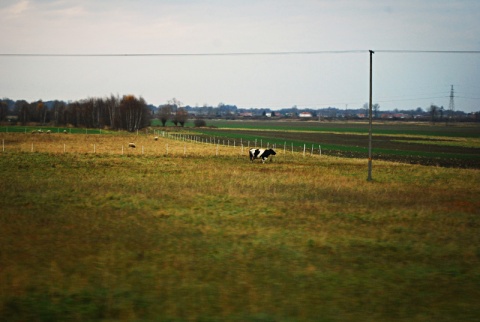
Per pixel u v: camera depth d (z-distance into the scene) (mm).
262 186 37312
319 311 13305
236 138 118438
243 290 14789
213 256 18406
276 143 102812
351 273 16750
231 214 26609
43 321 12383
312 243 20625
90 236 21031
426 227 24281
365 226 24312
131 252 18625
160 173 44938
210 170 47781
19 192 31844
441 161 67875
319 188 36812
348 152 82250
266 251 19281
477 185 40500
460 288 15445
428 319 12938
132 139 103688
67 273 16047
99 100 172625
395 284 15734
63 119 176750
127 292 14414
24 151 66062
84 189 33875
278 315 12945
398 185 39562
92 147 79500
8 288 14602
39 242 19828
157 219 24891
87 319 12523
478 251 19844
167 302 13672
